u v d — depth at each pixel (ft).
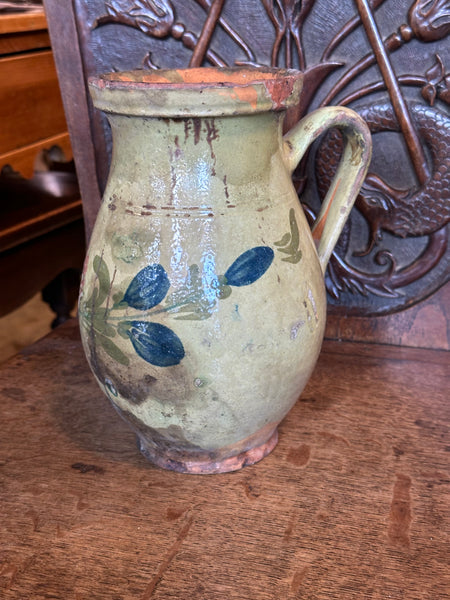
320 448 2.13
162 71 2.05
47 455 2.14
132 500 1.93
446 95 2.36
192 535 1.78
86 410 2.39
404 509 1.85
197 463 2.02
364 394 2.41
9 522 1.85
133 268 1.74
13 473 2.05
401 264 2.63
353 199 2.05
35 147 4.07
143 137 1.67
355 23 2.35
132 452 2.15
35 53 3.98
